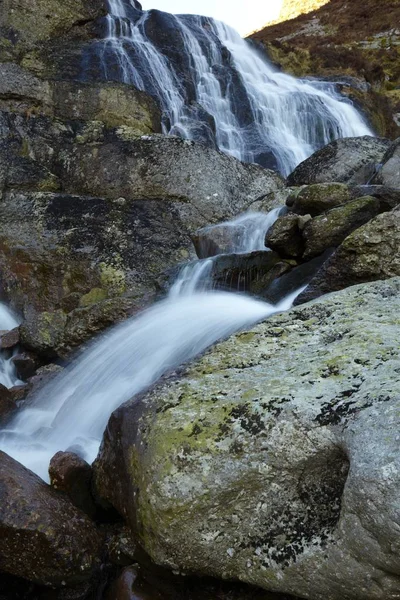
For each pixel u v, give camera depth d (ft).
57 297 27.84
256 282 22.09
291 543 10.02
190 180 31.19
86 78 38.68
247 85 48.32
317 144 48.21
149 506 10.66
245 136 44.75
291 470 10.23
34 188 31.76
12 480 12.02
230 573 10.50
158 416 11.51
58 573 11.25
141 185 31.37
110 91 35.83
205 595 10.93
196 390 11.89
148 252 28.68
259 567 10.21
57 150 33.37
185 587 11.15
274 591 10.22
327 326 13.35
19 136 32.99
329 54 65.51
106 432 12.59
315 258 20.98
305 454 10.12
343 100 53.57
